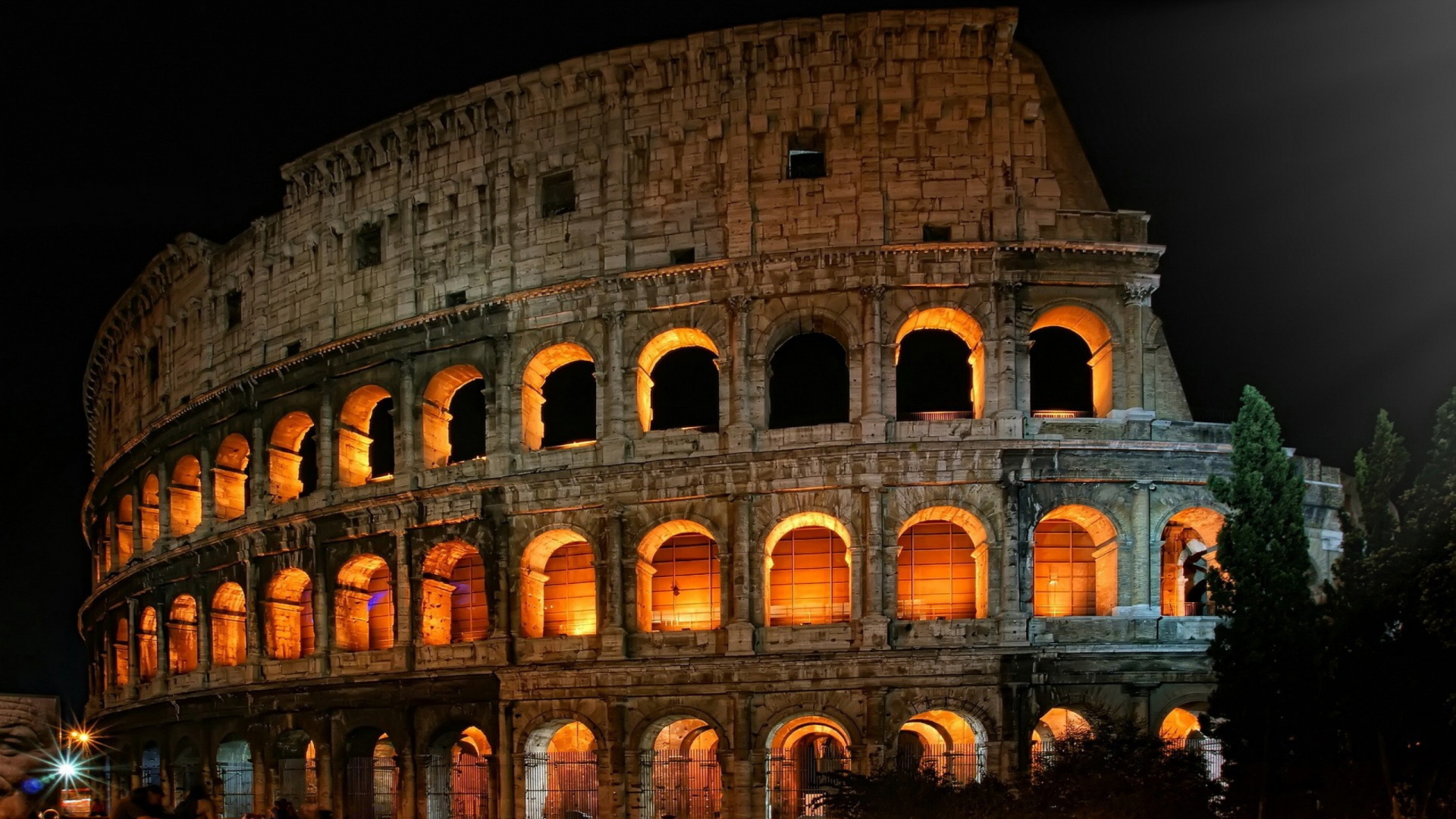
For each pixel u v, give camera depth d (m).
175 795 81.19
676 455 63.25
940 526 63.56
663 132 66.56
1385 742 45.44
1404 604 45.59
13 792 37.66
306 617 77.75
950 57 64.38
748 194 64.62
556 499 64.81
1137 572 60.03
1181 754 46.84
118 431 98.38
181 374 86.31
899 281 62.50
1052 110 64.56
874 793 45.84
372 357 71.69
